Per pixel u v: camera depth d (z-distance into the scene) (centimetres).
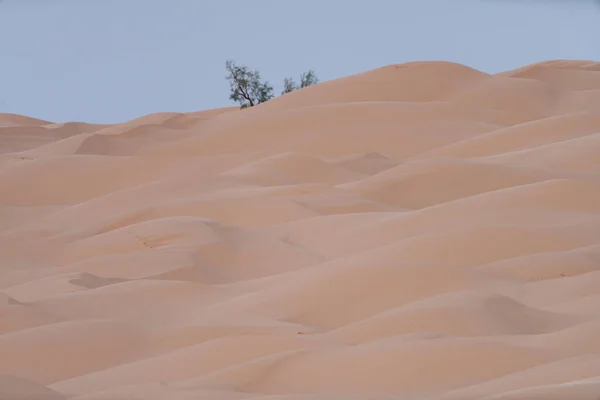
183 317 7225
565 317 6078
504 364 4491
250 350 5378
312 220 11700
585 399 3172
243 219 12562
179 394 4109
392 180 14288
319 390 4422
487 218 10156
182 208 12875
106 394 4188
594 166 15100
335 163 17875
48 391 3878
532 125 19188
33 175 17650
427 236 8725
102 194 17250
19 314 7031
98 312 7419
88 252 10894
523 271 7781
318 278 7544
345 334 5778
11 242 11731
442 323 5616
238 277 9669
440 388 4303
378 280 7219
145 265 9656
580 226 9369
